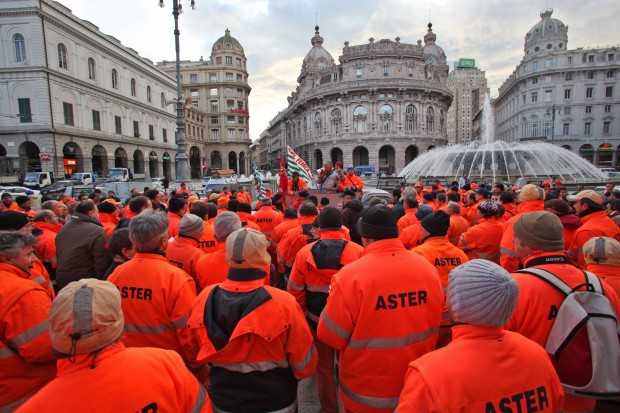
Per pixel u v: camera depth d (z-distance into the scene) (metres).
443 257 3.05
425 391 1.45
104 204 6.15
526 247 2.35
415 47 67.19
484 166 24.44
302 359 2.22
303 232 4.28
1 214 3.52
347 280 2.25
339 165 11.27
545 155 23.45
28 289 2.27
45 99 34.62
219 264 3.29
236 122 80.25
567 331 1.92
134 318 2.62
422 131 66.50
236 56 81.31
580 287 2.04
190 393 1.65
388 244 2.33
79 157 39.03
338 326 2.24
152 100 54.25
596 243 2.64
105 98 43.06
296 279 3.24
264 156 140.00
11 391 2.22
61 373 1.40
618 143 66.56
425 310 2.23
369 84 64.00
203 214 4.89
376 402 2.18
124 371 1.44
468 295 1.49
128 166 47.22
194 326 2.12
